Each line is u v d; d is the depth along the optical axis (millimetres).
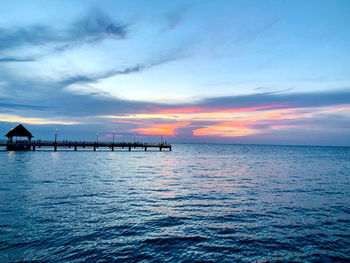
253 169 38438
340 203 16297
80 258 8289
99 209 13828
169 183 23344
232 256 8656
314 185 23500
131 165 41312
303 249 9273
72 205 14438
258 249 9219
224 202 16078
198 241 9844
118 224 11539
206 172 33344
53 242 9430
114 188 20000
